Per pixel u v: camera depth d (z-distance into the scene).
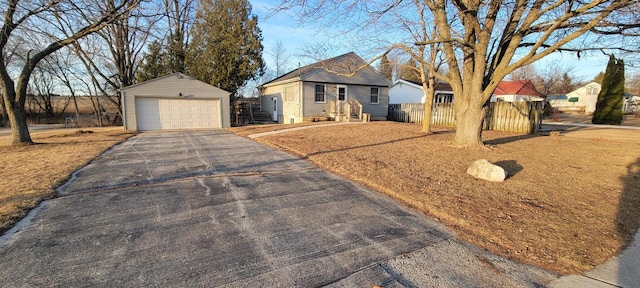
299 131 12.80
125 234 2.97
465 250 2.70
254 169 5.92
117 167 6.06
